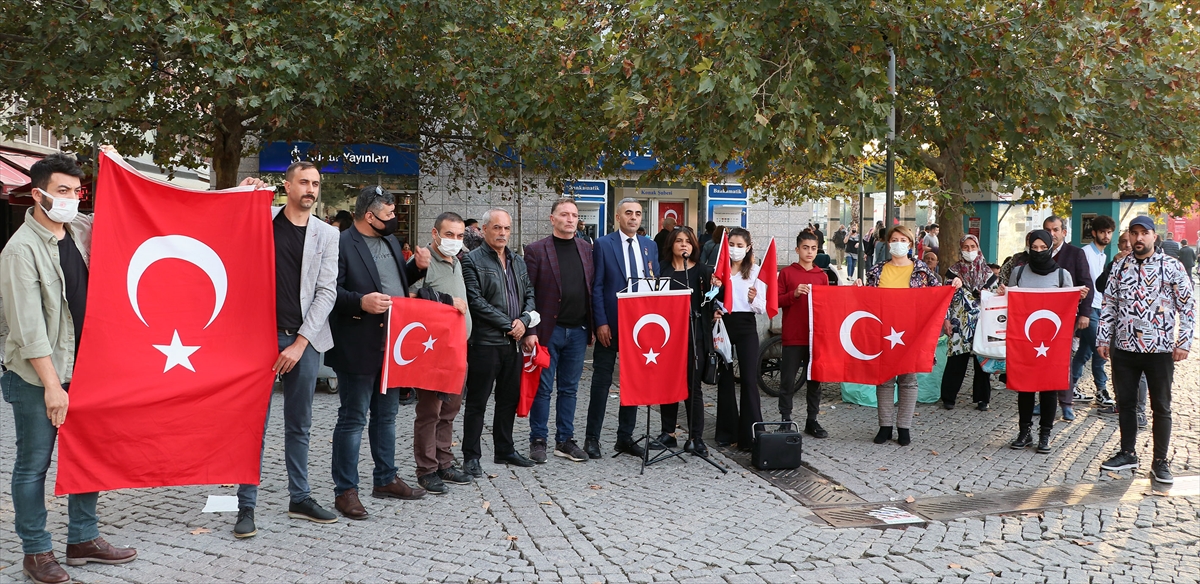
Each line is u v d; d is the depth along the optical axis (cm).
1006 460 752
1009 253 2141
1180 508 627
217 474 500
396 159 1998
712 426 877
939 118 1071
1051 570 509
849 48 938
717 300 764
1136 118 1055
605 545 534
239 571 481
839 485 673
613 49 982
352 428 573
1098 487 677
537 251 719
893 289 789
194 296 495
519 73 1133
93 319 466
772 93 892
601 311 733
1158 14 962
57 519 555
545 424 732
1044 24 941
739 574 495
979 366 957
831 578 491
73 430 462
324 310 533
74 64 1080
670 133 967
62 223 464
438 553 516
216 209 501
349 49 1148
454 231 624
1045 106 938
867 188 1745
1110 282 728
